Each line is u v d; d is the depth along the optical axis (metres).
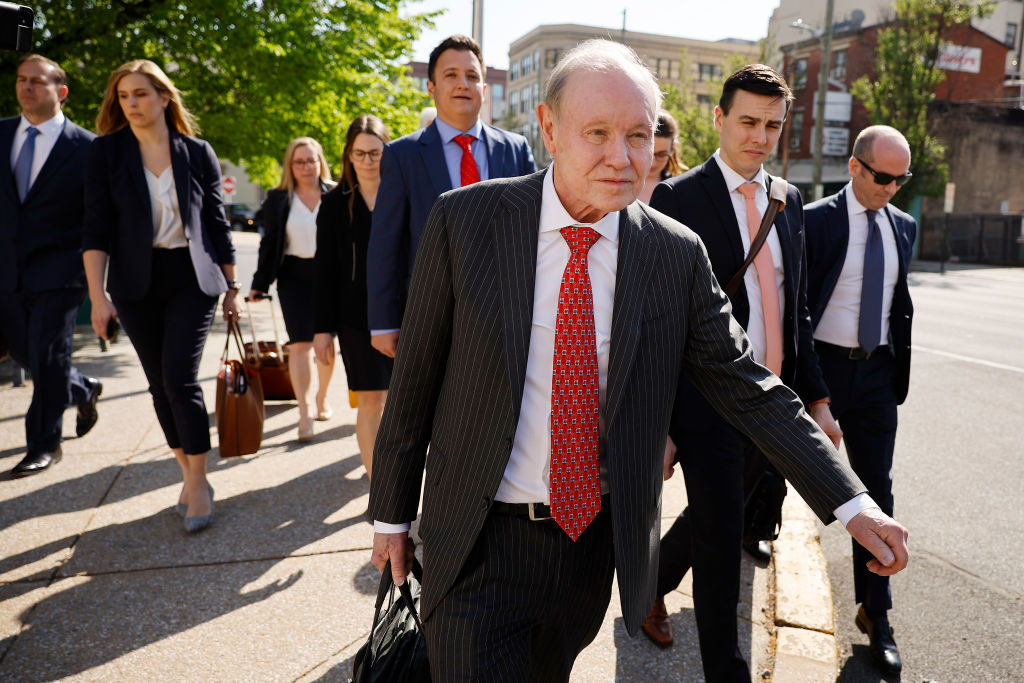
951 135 28.83
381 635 1.78
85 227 3.48
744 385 1.65
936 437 5.70
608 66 1.42
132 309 3.52
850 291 3.00
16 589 2.95
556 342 1.52
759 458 2.65
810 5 36.78
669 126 3.98
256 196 51.59
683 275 1.64
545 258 1.55
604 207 1.44
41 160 4.33
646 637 2.80
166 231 3.50
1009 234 27.11
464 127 3.24
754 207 2.52
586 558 1.65
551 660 1.75
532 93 69.62
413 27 13.32
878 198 2.96
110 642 2.61
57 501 3.82
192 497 3.53
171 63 11.51
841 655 2.85
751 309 2.48
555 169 1.53
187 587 3.00
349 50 11.85
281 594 2.96
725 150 2.53
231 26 10.34
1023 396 7.02
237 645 2.61
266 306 12.53
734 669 2.27
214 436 5.02
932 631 3.02
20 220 4.27
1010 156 29.86
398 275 3.20
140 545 3.35
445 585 1.59
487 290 1.51
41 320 4.27
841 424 3.10
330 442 4.96
